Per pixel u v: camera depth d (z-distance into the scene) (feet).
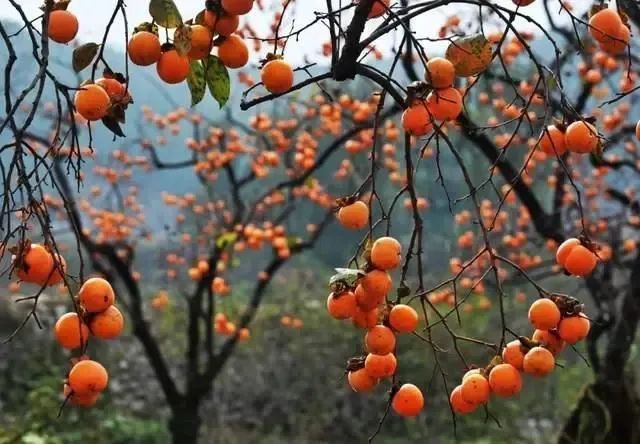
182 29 3.75
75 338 3.54
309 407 22.12
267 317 24.04
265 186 19.84
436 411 21.29
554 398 21.65
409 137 4.21
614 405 9.83
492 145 9.41
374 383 4.14
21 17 3.70
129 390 21.93
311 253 29.50
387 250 3.80
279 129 13.89
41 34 3.58
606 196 14.87
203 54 4.00
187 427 13.80
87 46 3.99
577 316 4.01
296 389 22.54
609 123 11.89
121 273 13.69
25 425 17.49
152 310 22.68
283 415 22.26
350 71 4.12
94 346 21.70
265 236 13.73
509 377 3.87
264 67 4.10
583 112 10.43
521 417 21.42
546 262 13.71
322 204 14.92
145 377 22.30
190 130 20.45
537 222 9.96
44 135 13.48
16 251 3.52
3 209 3.44
